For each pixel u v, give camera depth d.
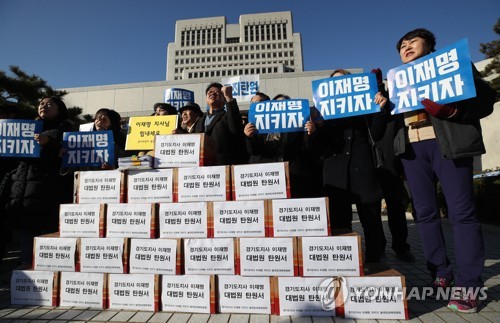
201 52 99.62
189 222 2.31
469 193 2.19
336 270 2.08
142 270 2.30
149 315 2.16
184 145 2.49
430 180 2.46
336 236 2.11
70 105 17.78
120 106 17.56
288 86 16.92
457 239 2.20
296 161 3.00
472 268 2.12
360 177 2.71
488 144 15.32
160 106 4.37
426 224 2.52
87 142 2.96
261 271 2.16
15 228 2.95
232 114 2.96
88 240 2.41
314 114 2.83
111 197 2.48
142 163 2.45
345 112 2.74
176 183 2.40
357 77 2.76
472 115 2.15
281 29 100.38
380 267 2.33
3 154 2.89
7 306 2.40
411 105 2.41
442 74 2.27
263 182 2.29
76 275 2.38
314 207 2.17
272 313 2.12
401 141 2.53
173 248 2.27
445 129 2.21
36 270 2.46
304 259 2.12
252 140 2.89
